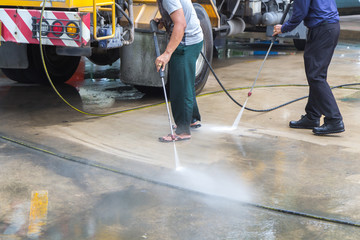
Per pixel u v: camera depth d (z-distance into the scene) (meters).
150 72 6.57
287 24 5.53
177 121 5.27
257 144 5.16
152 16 6.45
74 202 3.79
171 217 3.56
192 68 5.14
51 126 5.66
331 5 5.34
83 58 10.55
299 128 5.75
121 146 5.05
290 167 4.52
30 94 7.19
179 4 4.82
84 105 6.66
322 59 5.35
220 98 7.12
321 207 3.72
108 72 9.19
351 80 8.36
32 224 3.44
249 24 10.97
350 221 3.50
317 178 4.27
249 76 8.83
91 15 5.46
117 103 6.82
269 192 3.98
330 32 5.29
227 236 3.30
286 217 3.58
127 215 3.59
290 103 6.84
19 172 4.33
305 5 5.29
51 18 5.29
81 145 5.05
